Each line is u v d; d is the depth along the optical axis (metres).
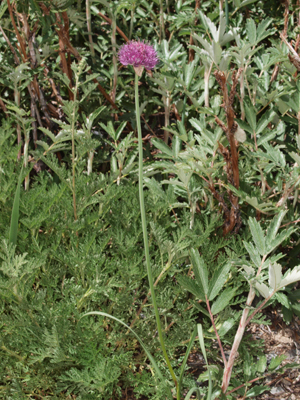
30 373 1.61
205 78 2.28
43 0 2.05
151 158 2.75
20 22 2.62
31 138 2.78
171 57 2.47
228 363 1.48
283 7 2.95
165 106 2.55
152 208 2.03
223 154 1.92
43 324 1.56
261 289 1.41
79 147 2.01
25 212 1.81
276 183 2.27
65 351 1.52
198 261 1.56
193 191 2.02
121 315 1.72
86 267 1.68
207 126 2.42
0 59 2.55
